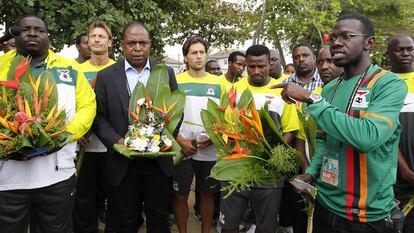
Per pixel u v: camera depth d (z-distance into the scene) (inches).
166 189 123.5
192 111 147.0
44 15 215.8
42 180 100.7
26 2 210.2
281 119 127.2
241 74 195.9
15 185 98.4
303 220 139.2
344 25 75.6
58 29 228.7
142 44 121.7
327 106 72.4
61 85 108.0
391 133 70.3
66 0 225.9
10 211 99.2
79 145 127.4
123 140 113.3
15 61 99.7
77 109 111.2
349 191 76.0
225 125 96.4
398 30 642.2
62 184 105.0
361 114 73.9
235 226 125.0
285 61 457.4
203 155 144.6
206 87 149.6
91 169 143.6
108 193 126.8
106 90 120.5
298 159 82.7
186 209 147.4
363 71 78.0
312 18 368.8
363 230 75.4
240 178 84.0
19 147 89.5
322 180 82.0
